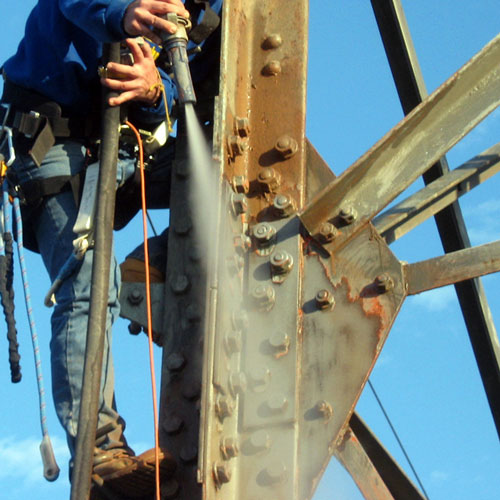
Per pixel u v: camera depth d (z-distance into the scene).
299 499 3.33
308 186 3.87
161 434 3.59
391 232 4.04
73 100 3.96
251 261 3.69
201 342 3.71
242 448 3.42
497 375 4.55
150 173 4.20
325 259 3.66
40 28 3.96
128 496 3.56
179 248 3.90
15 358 3.72
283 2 4.09
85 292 3.70
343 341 3.53
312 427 3.42
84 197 3.76
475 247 3.58
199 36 4.20
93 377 3.21
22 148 3.93
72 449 3.55
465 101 3.68
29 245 4.11
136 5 3.63
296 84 3.96
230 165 3.75
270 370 3.50
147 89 3.81
